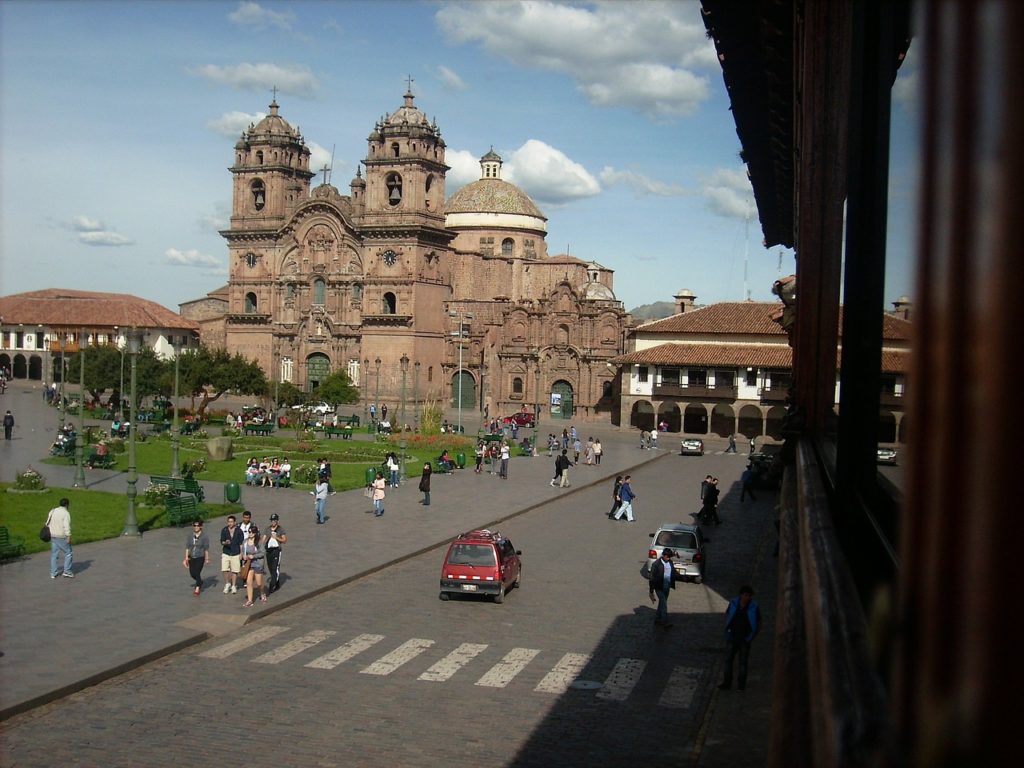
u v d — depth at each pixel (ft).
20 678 71.92
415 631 92.73
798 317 40.88
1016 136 3.29
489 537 107.76
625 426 362.12
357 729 66.39
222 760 59.88
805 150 39.01
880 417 13.44
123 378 320.29
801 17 41.81
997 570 3.38
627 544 143.13
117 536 129.90
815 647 10.81
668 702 74.18
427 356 417.08
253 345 444.14
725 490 213.25
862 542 14.11
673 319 362.53
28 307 443.73
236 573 102.22
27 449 231.91
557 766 60.85
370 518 156.87
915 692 4.13
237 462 227.61
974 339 3.56
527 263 466.70
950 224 3.82
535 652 86.89
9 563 112.37
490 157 495.00
